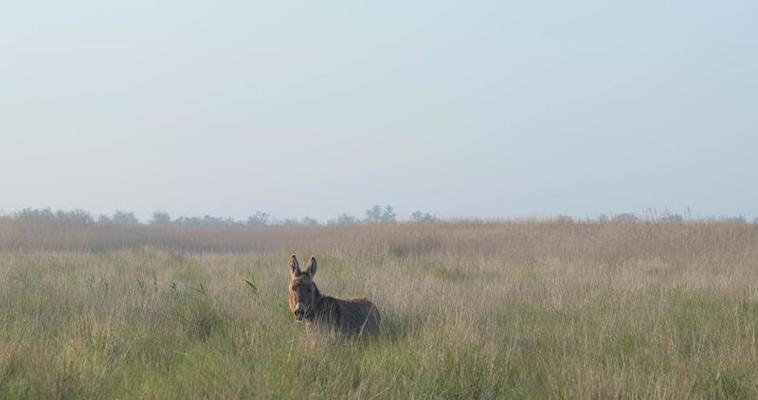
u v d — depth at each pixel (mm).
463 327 10523
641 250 31969
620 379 8273
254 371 8281
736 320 12273
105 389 8008
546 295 15703
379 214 140500
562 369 9102
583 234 35719
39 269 19391
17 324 10570
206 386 7965
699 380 8797
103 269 19922
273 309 12938
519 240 35906
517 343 11000
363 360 9031
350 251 29875
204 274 19422
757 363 9328
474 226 43438
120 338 10102
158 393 7789
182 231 59344
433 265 23219
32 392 7555
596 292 15750
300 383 8094
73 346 9227
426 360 9039
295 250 33500
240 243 53781
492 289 16375
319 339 9977
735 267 23531
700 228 33750
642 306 13750
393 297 14297
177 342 10711
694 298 15500
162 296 14102
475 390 8508
